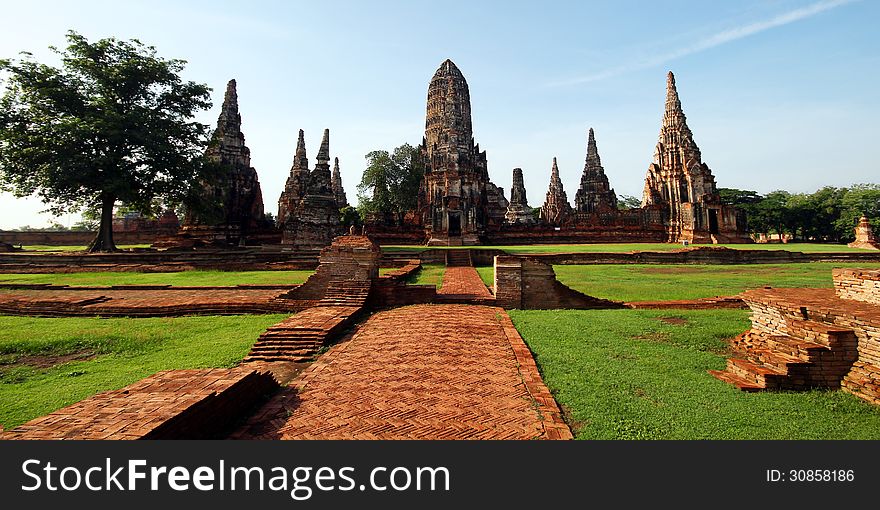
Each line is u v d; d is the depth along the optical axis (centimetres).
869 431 524
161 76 3391
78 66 3089
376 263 1583
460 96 5816
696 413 576
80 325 1244
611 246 4319
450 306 1412
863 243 3944
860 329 655
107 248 3212
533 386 681
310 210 3572
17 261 2944
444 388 691
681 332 1016
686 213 4884
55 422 467
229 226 4078
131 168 3203
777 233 7594
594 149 6284
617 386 681
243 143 4372
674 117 5322
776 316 816
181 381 598
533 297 1423
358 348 946
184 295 1708
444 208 4634
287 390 700
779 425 541
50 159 2902
